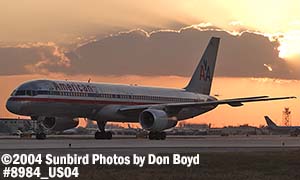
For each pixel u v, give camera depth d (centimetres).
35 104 7400
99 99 7962
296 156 4744
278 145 6906
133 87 8488
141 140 7831
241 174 3638
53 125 7956
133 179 3294
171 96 8888
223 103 8231
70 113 7806
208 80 9600
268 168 4025
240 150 5606
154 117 7656
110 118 8169
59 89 7569
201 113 9262
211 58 9638
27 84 7512
